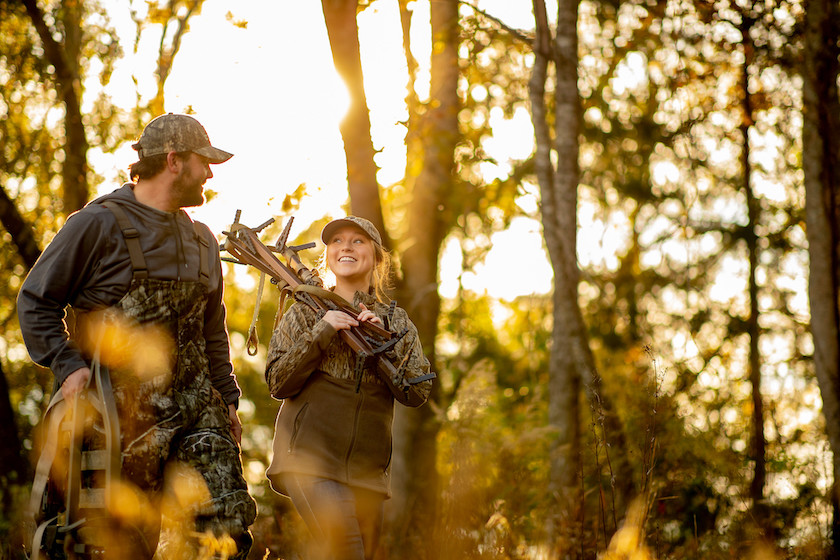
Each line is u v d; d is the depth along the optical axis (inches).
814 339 296.5
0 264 390.3
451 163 361.4
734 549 219.1
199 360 142.8
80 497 132.1
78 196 370.6
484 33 337.7
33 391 426.0
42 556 130.2
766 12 331.0
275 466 152.8
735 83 359.6
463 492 256.2
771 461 275.1
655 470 242.4
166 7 361.4
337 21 277.1
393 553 243.9
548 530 228.7
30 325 131.6
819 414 358.3
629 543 189.0
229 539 133.2
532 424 329.1
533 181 418.0
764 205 450.0
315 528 149.3
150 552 137.1
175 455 138.3
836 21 301.1
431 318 342.0
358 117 279.6
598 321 571.5
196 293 141.1
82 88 371.2
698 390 357.7
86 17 368.2
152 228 137.9
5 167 371.6
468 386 311.3
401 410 316.2
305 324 154.9
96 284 134.5
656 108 492.1
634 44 411.5
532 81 330.6
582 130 495.5
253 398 567.5
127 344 134.2
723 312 510.0
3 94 371.2
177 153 138.5
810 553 226.4
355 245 164.4
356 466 151.8
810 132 303.7
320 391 152.7
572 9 331.3
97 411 134.0
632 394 292.4
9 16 367.6
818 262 299.9
